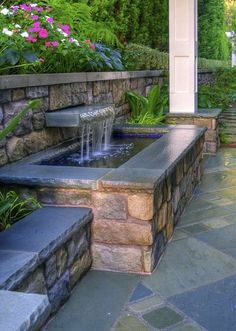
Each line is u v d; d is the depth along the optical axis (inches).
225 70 423.8
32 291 67.7
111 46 228.8
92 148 142.3
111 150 148.4
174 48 220.1
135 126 175.2
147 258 89.4
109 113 149.5
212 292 82.3
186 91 222.8
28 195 95.3
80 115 124.0
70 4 189.6
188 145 131.0
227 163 197.8
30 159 114.7
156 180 89.1
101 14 233.1
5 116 103.7
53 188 93.0
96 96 169.8
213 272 90.4
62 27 143.1
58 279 76.8
